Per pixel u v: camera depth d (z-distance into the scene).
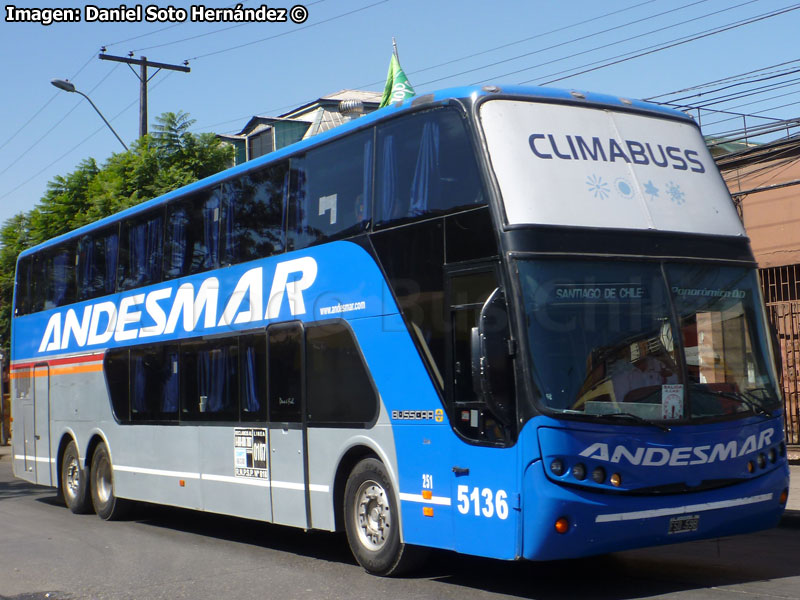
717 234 7.96
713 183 8.27
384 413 8.38
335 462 9.03
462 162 7.71
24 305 17.12
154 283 12.71
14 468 17.09
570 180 7.53
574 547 6.86
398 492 8.20
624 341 7.22
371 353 8.56
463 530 7.46
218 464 11.00
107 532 12.61
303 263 9.66
